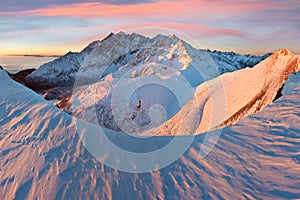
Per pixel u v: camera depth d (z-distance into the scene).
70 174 5.98
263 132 7.95
